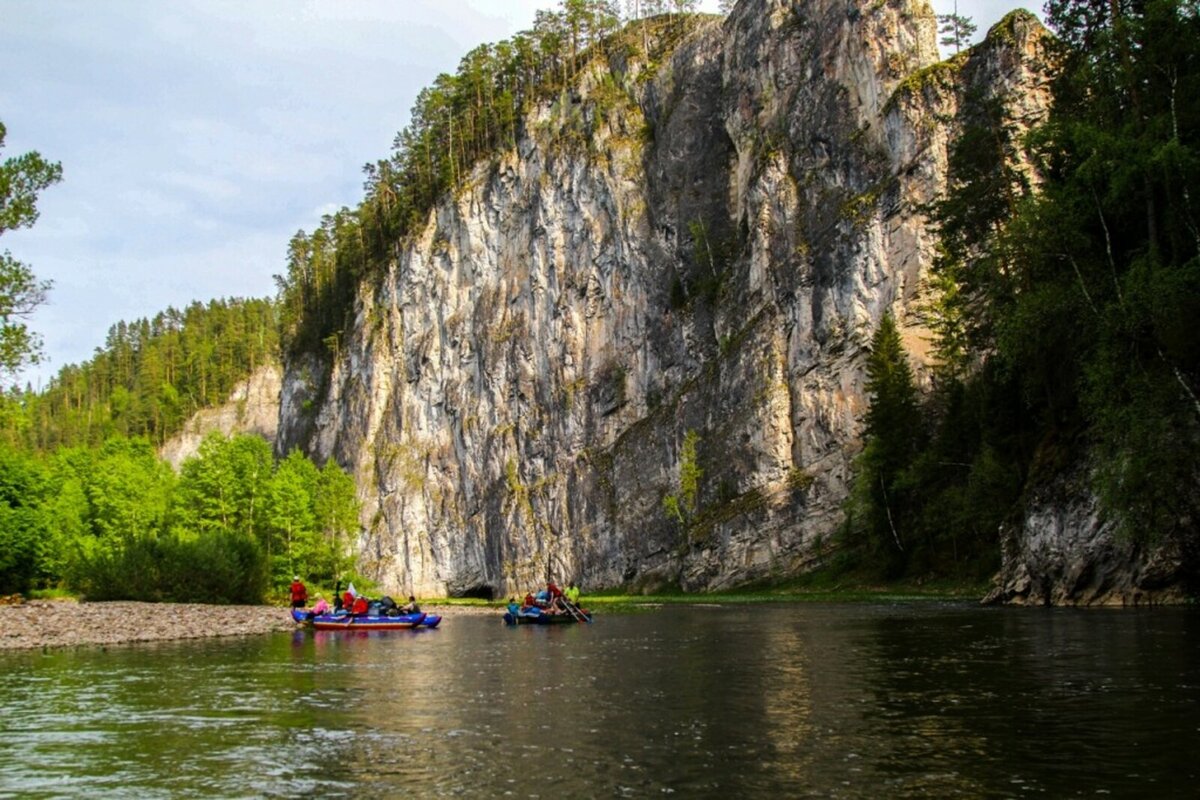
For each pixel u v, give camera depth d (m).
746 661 29.09
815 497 94.75
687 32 148.62
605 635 43.12
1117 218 42.94
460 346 156.25
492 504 144.12
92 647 39.06
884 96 100.56
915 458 77.69
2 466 81.62
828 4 112.38
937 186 90.81
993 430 63.38
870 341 93.50
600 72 149.62
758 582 96.25
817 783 13.81
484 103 170.62
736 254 120.00
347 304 188.25
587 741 17.27
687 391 118.25
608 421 131.50
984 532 69.88
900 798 12.98
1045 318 43.09
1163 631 31.47
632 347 131.62
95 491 87.81
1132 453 38.72
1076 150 41.12
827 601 69.06
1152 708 18.39
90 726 19.95
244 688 25.59
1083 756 14.84
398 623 51.31
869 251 94.88
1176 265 38.94
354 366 175.62
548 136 150.50
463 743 17.47
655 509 118.88
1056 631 33.38
